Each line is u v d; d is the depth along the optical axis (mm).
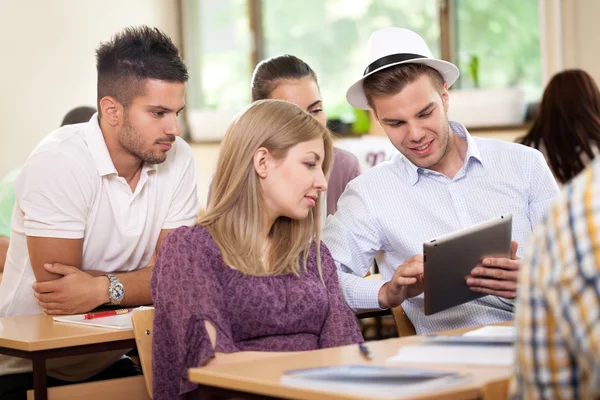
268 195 2164
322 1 5828
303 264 2232
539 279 1110
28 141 5469
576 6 4676
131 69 2531
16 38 5406
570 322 1059
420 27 5402
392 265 2715
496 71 5102
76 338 2154
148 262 2814
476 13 5141
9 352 2189
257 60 6035
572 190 1104
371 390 1350
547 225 1121
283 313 2117
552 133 3490
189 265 2047
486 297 2566
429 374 1437
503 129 4922
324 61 5859
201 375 1592
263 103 2205
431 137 2512
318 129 2205
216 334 1959
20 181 2607
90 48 5805
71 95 5703
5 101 5344
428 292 2121
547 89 3527
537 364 1143
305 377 1454
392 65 2498
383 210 2672
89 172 2598
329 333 2191
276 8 5996
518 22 4996
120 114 2570
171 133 2590
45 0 5555
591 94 3465
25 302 2711
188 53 6273
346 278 2576
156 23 6156
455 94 5047
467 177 2645
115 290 2566
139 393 2301
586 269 1041
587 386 1119
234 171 2160
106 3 5867
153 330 2092
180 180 2812
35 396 2131
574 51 4699
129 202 2674
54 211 2561
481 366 1566
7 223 3578
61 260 2578
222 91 6203
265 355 1910
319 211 2271
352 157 3418
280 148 2146
